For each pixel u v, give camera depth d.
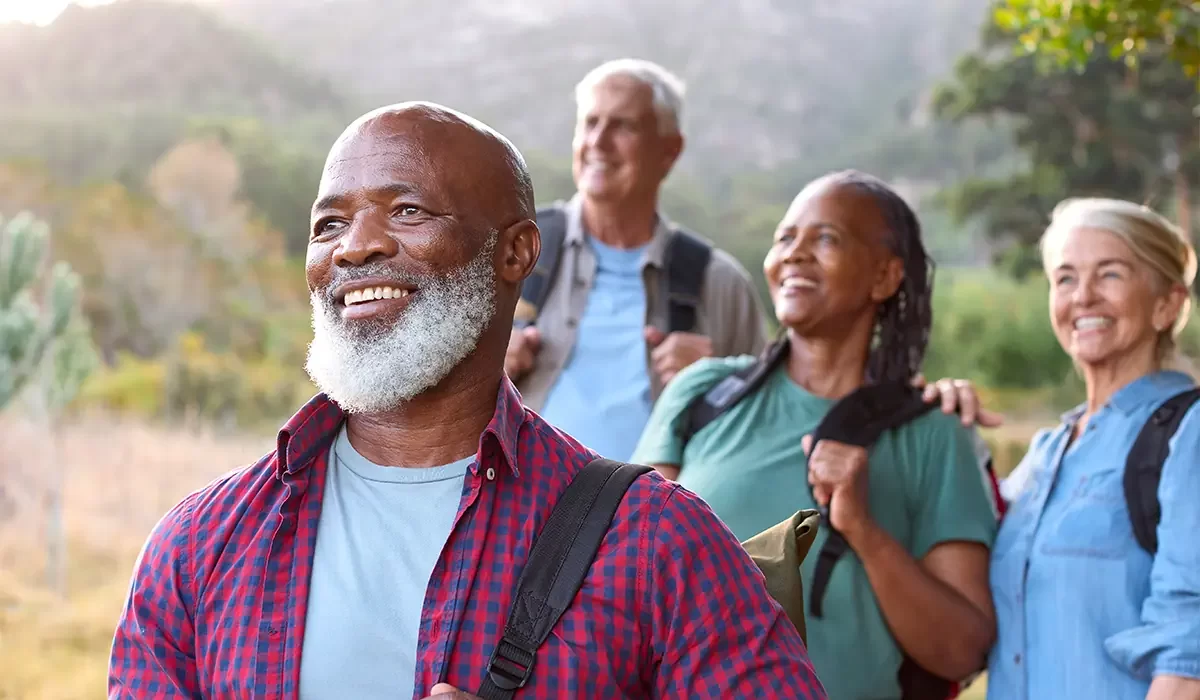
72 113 62.50
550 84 109.69
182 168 47.97
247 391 30.25
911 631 2.58
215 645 1.64
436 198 1.66
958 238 58.00
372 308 1.65
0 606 9.46
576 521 1.65
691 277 3.73
